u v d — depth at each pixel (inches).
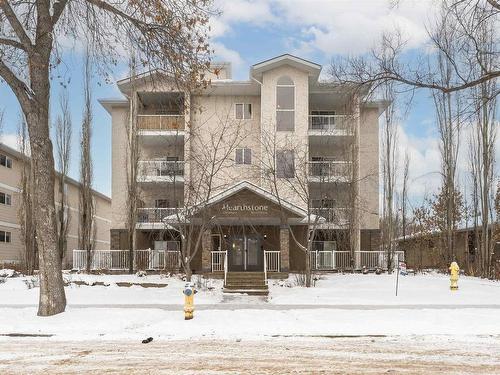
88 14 551.5
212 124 1315.2
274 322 490.0
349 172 1179.3
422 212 2122.3
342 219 1203.9
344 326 467.5
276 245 1171.9
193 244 1168.2
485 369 293.4
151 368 298.5
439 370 291.0
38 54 519.5
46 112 527.5
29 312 542.6
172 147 1322.6
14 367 303.4
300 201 1208.2
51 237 524.7
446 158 1306.6
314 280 912.9
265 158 1221.7
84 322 485.7
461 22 504.4
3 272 1082.7
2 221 1482.5
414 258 1760.6
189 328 459.8
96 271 1139.3
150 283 900.6
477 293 770.2
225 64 1421.0
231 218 1040.8
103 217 2118.6
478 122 1206.9
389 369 294.5
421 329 453.1
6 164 1520.7
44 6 532.4
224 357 332.8
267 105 1267.2
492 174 1254.3
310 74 1278.3
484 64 529.3
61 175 1355.8
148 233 1302.9
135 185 1172.5
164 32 552.1
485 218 1202.0
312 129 1288.1
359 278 1014.4
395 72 541.6
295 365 306.7
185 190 1187.9
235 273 905.5
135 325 478.3
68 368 299.9
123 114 1353.3
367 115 1344.7
